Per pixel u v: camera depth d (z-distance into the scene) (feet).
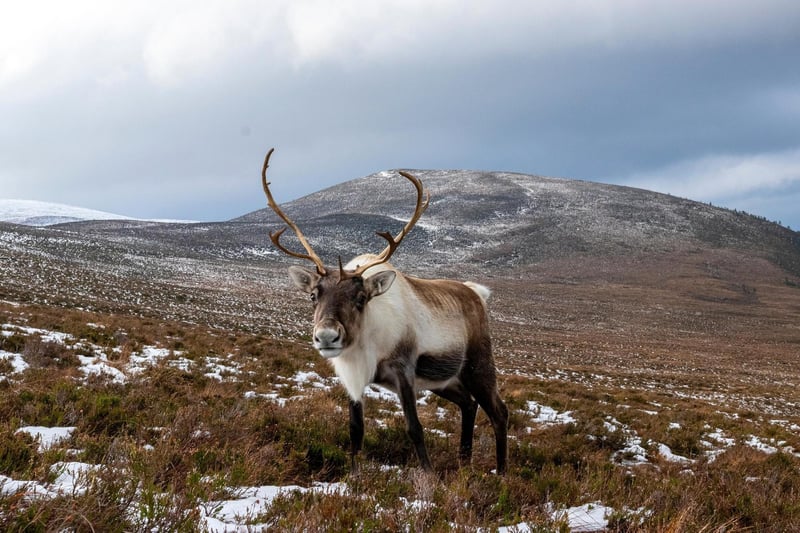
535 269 607.37
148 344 58.34
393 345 22.02
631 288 538.47
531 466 27.48
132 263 334.65
